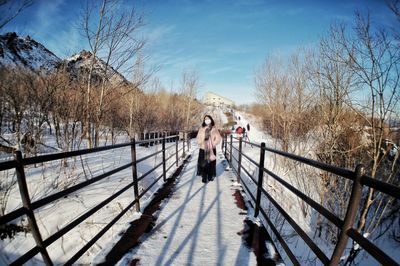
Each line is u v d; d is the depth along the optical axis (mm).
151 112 18625
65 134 6234
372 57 6395
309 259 5426
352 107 7016
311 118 10516
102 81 6973
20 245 3512
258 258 2590
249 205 4219
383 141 6762
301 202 8078
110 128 11008
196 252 2689
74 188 2094
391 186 1161
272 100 13883
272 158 12453
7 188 4195
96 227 3932
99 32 6445
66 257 3408
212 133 5855
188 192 5000
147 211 3867
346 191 7125
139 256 2580
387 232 7359
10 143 5871
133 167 3656
